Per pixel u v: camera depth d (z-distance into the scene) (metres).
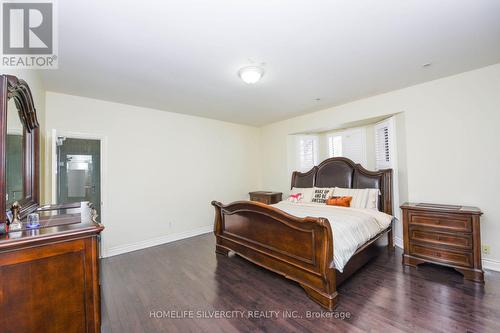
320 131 5.15
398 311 2.07
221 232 3.66
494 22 1.89
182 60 2.44
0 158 1.15
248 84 3.16
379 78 3.07
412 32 2.02
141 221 4.11
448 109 3.09
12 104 1.51
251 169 6.06
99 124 3.71
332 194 4.25
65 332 1.17
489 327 1.84
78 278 1.21
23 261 1.05
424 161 3.31
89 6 1.60
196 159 4.94
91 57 2.33
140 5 1.60
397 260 3.24
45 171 3.12
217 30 1.93
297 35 2.03
